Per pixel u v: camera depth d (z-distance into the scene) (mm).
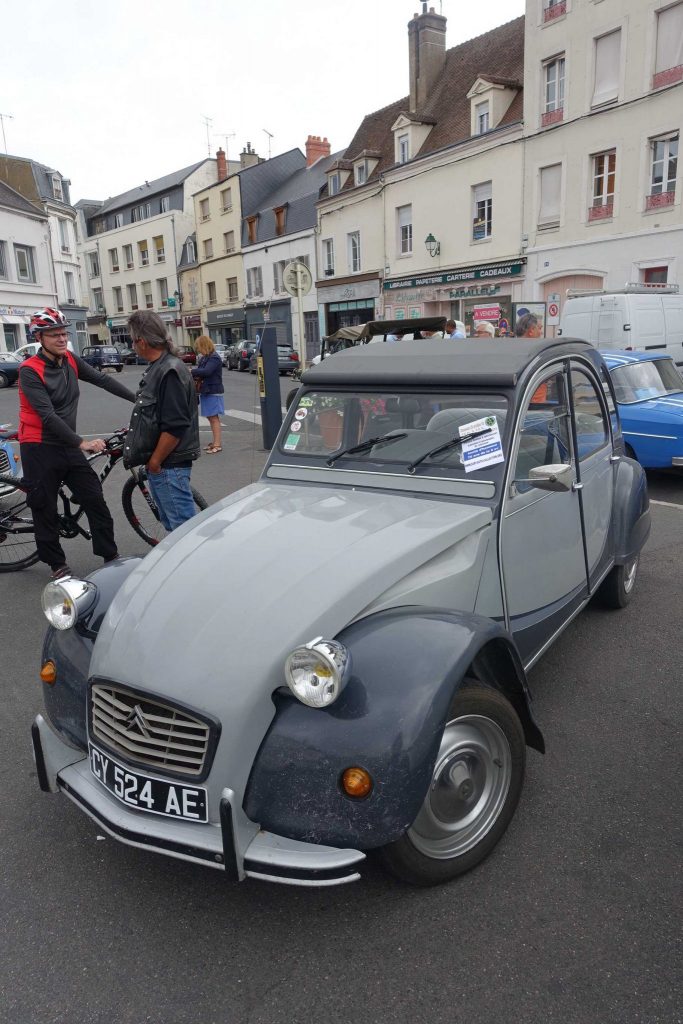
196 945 2320
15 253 34500
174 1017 2072
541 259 23531
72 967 2250
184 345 53594
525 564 3238
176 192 51875
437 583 2697
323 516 2967
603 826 2828
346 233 33188
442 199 26875
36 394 5031
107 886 2594
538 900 2457
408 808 2135
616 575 4695
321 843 2150
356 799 2107
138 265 56656
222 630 2354
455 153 25875
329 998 2113
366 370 3461
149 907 2488
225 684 2219
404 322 10367
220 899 2516
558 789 3061
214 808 2219
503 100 24734
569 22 21172
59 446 5258
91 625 2742
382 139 32750
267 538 2803
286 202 38906
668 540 6461
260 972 2213
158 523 6312
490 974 2176
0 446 7207
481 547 2916
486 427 3090
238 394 21797
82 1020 2072
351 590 2424
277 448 3680
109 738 2416
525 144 23297
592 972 2172
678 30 18984
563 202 22438
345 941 2314
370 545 2664
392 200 29359
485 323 9359
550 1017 2031
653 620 4750
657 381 8914
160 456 4891
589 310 14445
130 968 2242
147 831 2252
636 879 2545
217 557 2715
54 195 43688
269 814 2186
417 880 2447
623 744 3381
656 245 20266
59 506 6148
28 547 6039
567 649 4359
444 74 29422
